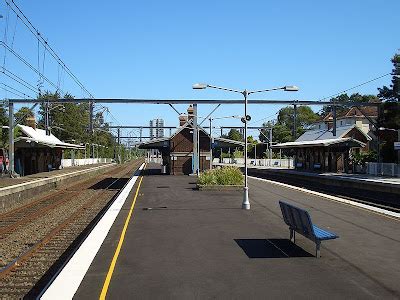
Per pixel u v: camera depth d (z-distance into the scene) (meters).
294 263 9.41
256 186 33.12
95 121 109.25
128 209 19.16
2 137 50.97
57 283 8.06
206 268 9.05
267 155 92.19
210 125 48.34
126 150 160.75
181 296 7.30
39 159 51.84
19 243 14.21
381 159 45.06
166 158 57.44
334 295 7.29
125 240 12.09
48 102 42.38
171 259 9.86
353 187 34.19
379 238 12.16
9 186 27.11
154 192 27.98
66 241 14.23
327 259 9.75
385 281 8.05
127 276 8.52
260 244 11.47
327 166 50.09
